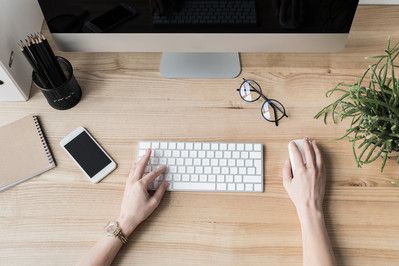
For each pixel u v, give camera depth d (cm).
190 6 92
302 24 95
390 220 91
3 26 98
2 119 107
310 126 102
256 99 106
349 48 111
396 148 90
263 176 97
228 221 93
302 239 88
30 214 95
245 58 111
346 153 98
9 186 98
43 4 94
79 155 100
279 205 94
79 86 108
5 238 93
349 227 91
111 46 102
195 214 94
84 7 95
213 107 106
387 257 88
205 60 111
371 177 95
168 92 108
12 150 101
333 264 84
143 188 93
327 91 106
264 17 93
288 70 109
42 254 91
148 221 93
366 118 87
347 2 90
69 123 105
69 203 96
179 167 98
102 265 87
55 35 100
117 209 95
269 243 90
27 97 109
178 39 99
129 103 107
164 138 102
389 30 113
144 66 112
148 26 97
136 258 90
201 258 89
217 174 97
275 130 102
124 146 102
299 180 93
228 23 95
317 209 90
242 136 102
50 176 99
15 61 103
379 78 88
